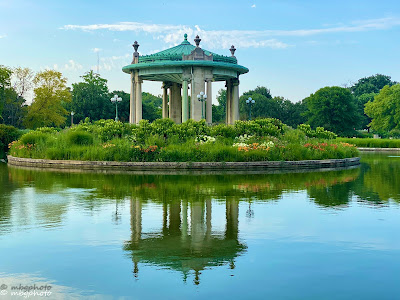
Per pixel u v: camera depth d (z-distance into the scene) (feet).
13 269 22.22
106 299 18.67
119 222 32.01
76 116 240.32
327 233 28.96
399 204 39.52
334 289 19.70
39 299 18.60
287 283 20.38
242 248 25.71
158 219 33.01
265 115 274.77
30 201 40.47
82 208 37.11
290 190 47.85
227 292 19.36
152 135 86.02
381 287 19.92
